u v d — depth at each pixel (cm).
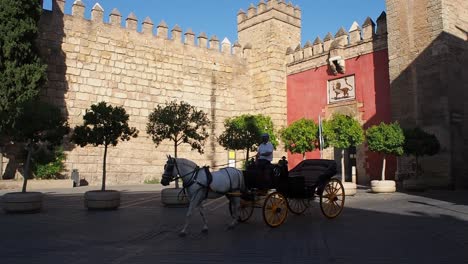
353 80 2733
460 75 2197
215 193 948
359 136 1922
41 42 2414
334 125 1972
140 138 2758
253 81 3369
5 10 2036
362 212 1239
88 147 2530
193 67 3081
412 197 1686
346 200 1605
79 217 1184
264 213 953
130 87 2753
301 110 3112
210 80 3158
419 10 2261
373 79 2605
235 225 991
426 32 2216
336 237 839
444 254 677
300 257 666
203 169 938
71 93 2503
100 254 707
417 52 2248
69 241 827
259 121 2177
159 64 2909
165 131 1536
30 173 2298
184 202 1436
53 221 1105
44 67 2177
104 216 1205
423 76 2208
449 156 2055
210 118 3116
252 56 3406
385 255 671
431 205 1384
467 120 2202
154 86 2864
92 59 2611
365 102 2638
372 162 2552
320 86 2981
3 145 2152
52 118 1317
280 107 3212
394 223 1016
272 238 838
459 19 2259
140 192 2038
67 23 2538
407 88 2281
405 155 2230
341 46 2792
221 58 3244
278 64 3256
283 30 3328
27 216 1206
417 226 966
